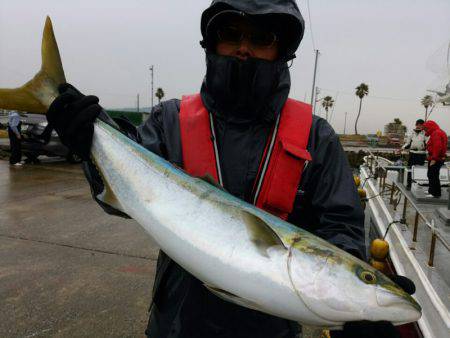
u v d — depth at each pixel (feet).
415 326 9.83
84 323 10.49
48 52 6.01
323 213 5.02
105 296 12.01
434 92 18.63
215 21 5.42
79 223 19.69
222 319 4.87
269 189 5.04
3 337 9.73
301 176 5.13
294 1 5.57
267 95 5.20
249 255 4.42
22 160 44.06
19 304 11.32
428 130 21.99
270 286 4.31
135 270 14.07
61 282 12.85
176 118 5.76
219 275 4.49
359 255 4.71
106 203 5.76
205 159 5.28
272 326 4.93
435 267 11.59
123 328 10.34
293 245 4.45
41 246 16.16
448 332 7.99
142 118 87.86
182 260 4.82
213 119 5.48
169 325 4.99
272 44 5.43
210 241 4.66
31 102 5.91
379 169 27.78
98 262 14.69
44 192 27.09
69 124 5.27
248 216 4.53
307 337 10.84
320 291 4.24
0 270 13.57
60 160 45.52
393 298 4.20
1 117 108.37
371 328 3.91
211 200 4.95
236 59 5.15
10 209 21.95
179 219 4.99
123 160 5.71
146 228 5.31
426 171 24.27
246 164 5.24
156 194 5.34
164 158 5.89
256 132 5.35
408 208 20.33
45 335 9.89
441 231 15.78
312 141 5.29
